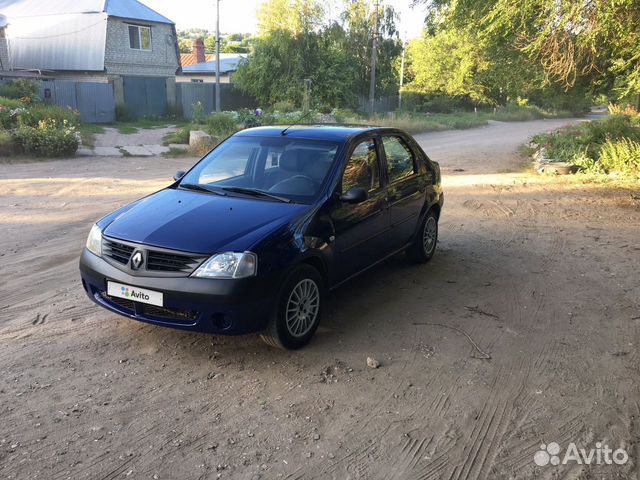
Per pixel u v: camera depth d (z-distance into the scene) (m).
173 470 3.04
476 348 4.59
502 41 12.49
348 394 3.86
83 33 32.84
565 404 3.81
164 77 33.53
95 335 4.62
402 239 6.10
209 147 18.30
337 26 37.91
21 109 19.73
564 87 14.24
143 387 3.86
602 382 4.11
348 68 38.09
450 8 13.55
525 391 3.97
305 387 3.93
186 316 4.06
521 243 7.94
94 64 32.62
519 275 6.50
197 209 4.54
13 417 3.46
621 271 6.68
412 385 4.00
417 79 53.22
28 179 12.34
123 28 33.56
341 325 4.97
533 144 21.55
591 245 7.88
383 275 6.39
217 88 31.81
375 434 3.43
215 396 3.78
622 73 12.84
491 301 5.66
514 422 3.60
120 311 4.25
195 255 3.95
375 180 5.47
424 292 5.87
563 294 5.89
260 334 4.30
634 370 4.29
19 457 3.10
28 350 4.32
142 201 4.92
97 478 2.96
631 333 4.95
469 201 11.01
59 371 4.03
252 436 3.37
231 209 4.53
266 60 35.41
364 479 3.03
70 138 16.39
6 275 6.01
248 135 5.61
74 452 3.16
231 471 3.05
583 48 10.84
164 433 3.36
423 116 41.16
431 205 6.64
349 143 5.22
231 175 5.22
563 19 9.55
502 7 10.41
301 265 4.33
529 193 11.93
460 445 3.35
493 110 53.34
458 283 6.18
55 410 3.55
